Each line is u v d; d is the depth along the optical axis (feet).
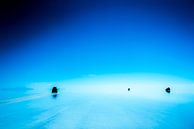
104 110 37.17
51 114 33.12
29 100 42.73
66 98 49.37
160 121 29.60
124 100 48.55
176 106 39.93
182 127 26.66
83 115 32.27
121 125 26.94
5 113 32.99
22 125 26.35
